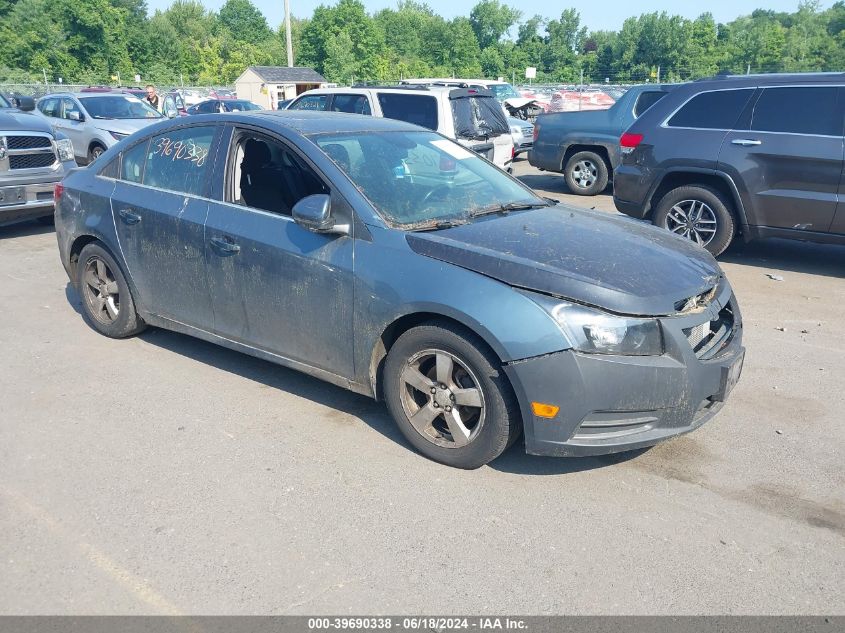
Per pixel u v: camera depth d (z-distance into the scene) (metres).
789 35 76.81
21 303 6.55
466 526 3.32
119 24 72.00
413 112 10.75
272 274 4.25
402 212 4.06
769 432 4.24
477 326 3.46
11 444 4.01
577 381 3.35
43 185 9.11
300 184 4.52
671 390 3.46
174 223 4.74
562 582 2.96
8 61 66.00
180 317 4.94
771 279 7.42
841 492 3.63
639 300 3.43
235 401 4.56
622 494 3.59
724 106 7.66
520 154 18.80
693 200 7.92
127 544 3.17
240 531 3.27
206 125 4.82
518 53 99.06
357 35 74.56
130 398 4.60
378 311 3.81
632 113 12.09
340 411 4.43
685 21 86.19
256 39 120.50
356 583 2.95
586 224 4.32
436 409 3.77
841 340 5.72
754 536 3.28
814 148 7.06
